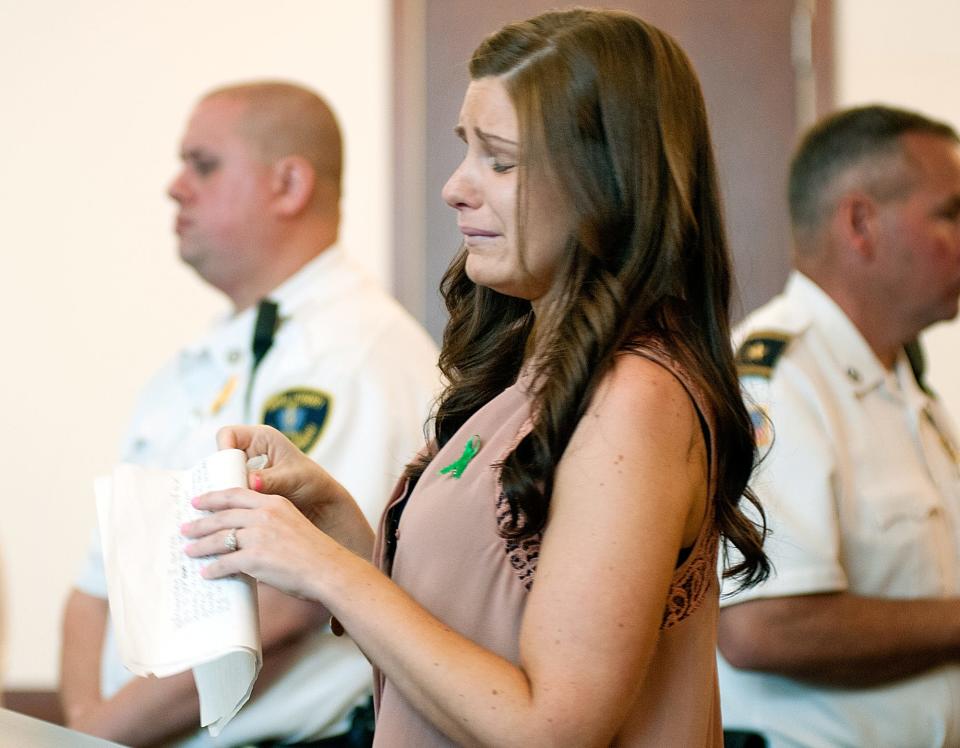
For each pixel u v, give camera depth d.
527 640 1.73
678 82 1.93
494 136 1.88
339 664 3.21
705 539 1.88
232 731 3.19
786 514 2.98
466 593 1.87
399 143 5.47
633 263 1.86
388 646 1.78
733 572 2.04
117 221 5.57
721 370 1.92
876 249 3.24
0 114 5.56
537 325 1.94
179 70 5.54
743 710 3.10
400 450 3.29
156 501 2.01
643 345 1.83
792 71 5.36
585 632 1.68
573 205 1.85
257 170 3.59
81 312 5.58
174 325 5.56
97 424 5.57
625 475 1.73
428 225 5.47
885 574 3.10
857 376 3.21
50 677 5.52
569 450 1.77
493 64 1.92
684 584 1.87
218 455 2.08
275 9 5.51
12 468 5.58
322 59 5.50
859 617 2.98
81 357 5.57
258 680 3.18
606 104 1.86
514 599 1.85
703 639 1.91
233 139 3.60
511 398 1.96
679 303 1.90
